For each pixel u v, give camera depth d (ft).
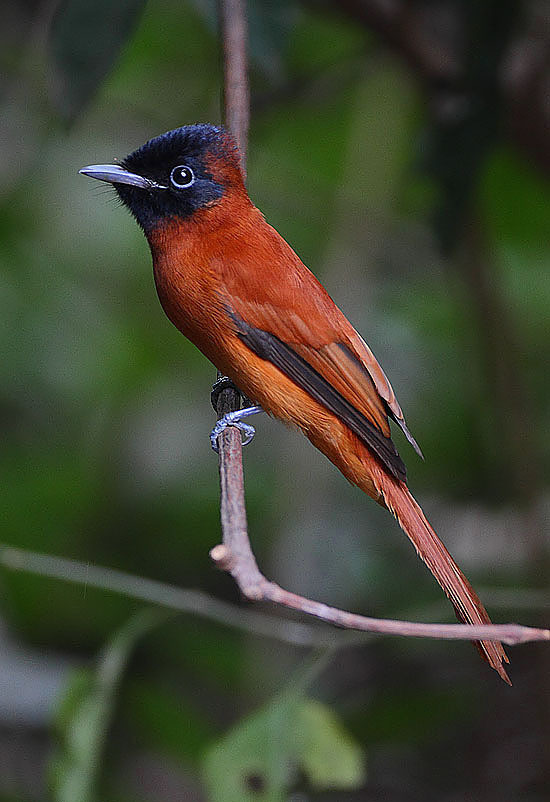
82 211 43.16
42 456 40.78
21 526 38.32
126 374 42.29
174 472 41.75
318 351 26.08
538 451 39.34
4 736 34.73
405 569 40.09
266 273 26.02
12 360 41.78
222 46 26.71
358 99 39.34
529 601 28.32
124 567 38.86
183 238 26.20
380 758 37.27
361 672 38.83
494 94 31.12
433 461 41.22
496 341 35.22
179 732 31.73
